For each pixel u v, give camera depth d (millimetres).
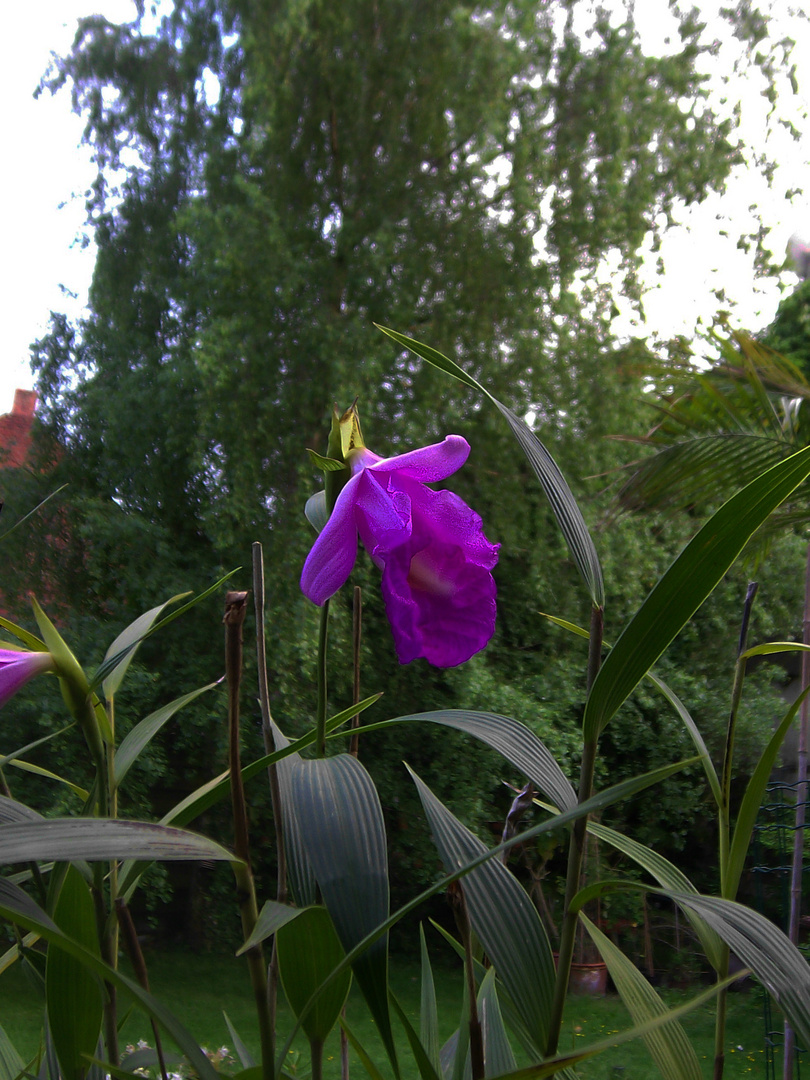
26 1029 4645
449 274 7371
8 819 552
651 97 7664
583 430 7648
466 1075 760
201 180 7566
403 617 655
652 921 7688
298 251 6902
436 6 7160
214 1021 5609
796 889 1897
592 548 616
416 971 7164
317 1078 636
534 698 7668
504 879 629
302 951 624
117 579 7336
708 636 8164
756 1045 5418
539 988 595
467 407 7453
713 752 7902
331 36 7070
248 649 6941
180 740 7242
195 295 7137
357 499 674
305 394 6660
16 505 7285
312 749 821
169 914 7699
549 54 7363
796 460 472
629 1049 5332
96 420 7652
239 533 6934
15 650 641
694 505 3330
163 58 7922
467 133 7203
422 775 7551
